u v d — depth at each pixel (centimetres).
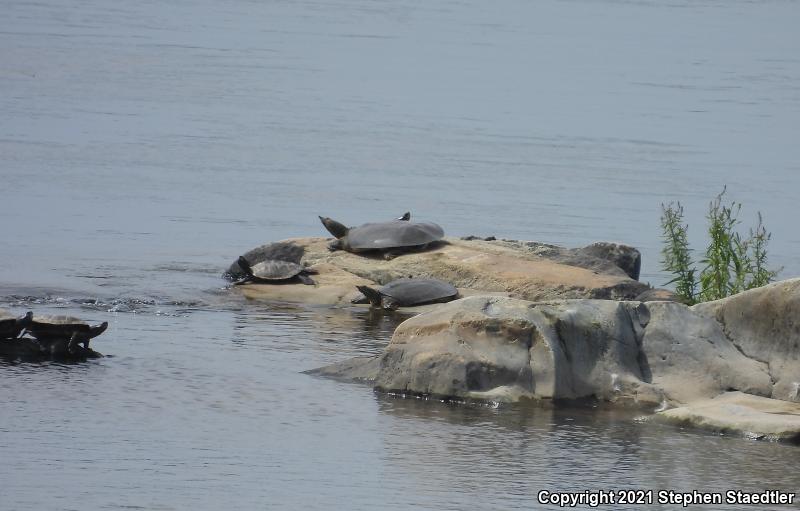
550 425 3997
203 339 5188
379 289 6450
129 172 12225
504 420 4034
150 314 5738
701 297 6000
